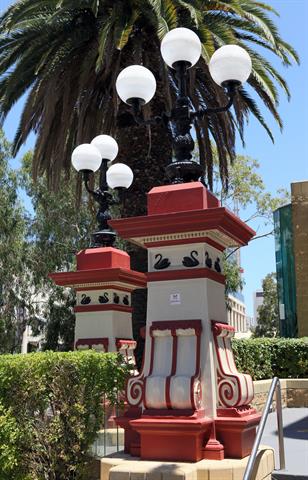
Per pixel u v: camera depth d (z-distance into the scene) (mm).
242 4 11383
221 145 13711
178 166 5605
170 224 5160
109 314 8062
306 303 20984
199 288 5121
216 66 5539
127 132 11367
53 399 5531
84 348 7961
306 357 12961
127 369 5805
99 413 5570
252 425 5008
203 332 5027
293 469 5500
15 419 5496
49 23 9938
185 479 4234
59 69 10938
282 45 11594
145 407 4949
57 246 25938
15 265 26234
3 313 26688
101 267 8258
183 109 5742
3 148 26906
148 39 11133
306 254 21281
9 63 11609
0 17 11375
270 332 54156
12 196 26656
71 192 24188
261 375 12266
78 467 5434
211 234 5207
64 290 26422
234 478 4434
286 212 22844
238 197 29422
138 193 11117
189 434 4688
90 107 12539
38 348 29969
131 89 6070
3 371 5602
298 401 12148
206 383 4922
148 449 4832
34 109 11773
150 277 5312
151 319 5234
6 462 5387
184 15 10336
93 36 11094
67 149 13406
